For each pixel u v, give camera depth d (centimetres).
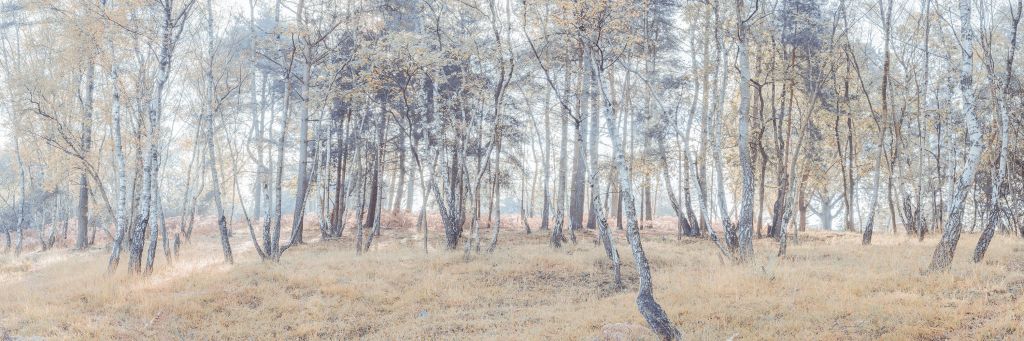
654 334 991
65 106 2125
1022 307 974
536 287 1534
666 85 2456
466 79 2223
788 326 995
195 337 1153
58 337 1091
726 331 1002
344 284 1518
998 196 1438
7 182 3653
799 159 2805
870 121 2738
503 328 1150
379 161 2508
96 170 2122
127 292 1416
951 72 2206
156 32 1769
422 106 2339
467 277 1628
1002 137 1479
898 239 2258
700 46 2511
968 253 1599
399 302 1374
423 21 2384
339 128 3073
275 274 1614
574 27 1419
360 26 2156
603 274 1664
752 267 1482
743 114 1684
